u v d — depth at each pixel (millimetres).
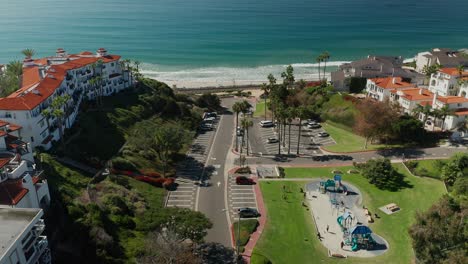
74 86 124938
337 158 111188
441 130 119938
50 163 85188
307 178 99875
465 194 86000
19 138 79125
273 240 75438
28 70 121562
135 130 114188
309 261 70062
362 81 154750
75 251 60562
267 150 118750
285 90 153875
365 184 96312
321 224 80750
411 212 84375
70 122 109500
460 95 135750
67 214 67250
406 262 69625
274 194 91938
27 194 59656
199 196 91000
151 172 98688
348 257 70938
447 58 181875
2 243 44406
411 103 128625
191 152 116562
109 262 60656
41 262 52125
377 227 79688
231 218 82312
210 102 162375
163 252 61188
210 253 70938
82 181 84375
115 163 95438
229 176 101125
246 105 119250
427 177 97562
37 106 91000
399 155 109062
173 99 151125
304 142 125000
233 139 127812
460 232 69250
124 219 72625
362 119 118938
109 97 137375
